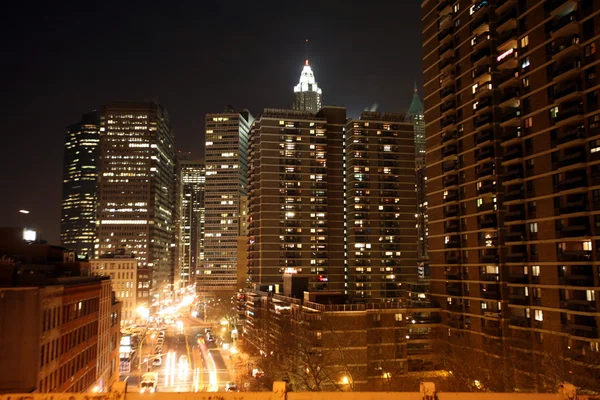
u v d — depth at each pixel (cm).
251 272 17850
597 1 6512
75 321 6372
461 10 9738
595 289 6278
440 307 9950
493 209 8744
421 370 9506
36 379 4684
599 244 6328
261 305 14812
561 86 7006
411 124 17888
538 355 6391
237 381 9831
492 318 8462
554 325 6875
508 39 8106
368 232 17100
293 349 7769
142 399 1088
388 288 16975
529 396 1152
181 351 14862
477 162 9044
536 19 7519
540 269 7219
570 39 6906
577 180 6588
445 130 9988
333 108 18162
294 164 17350
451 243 9688
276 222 17062
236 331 16988
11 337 4662
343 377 7119
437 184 10269
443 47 10175
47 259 6881
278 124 17412
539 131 7350
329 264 17400
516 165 7800
